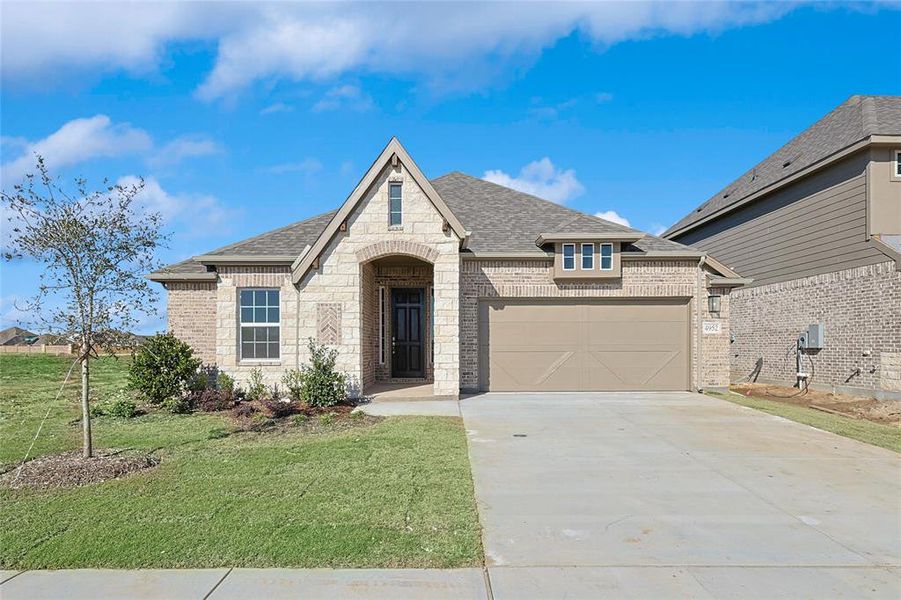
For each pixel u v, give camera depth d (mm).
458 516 5738
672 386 15523
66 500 6188
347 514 5773
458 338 13742
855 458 8242
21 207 7203
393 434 9562
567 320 15500
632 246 15977
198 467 7539
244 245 14812
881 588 4348
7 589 4289
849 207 15656
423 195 13805
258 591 4254
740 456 8328
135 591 4254
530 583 4406
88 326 7633
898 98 17438
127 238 7770
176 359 13117
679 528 5539
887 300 14383
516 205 17906
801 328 17609
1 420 11500
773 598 4195
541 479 7141
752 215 20359
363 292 14195
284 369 13891
